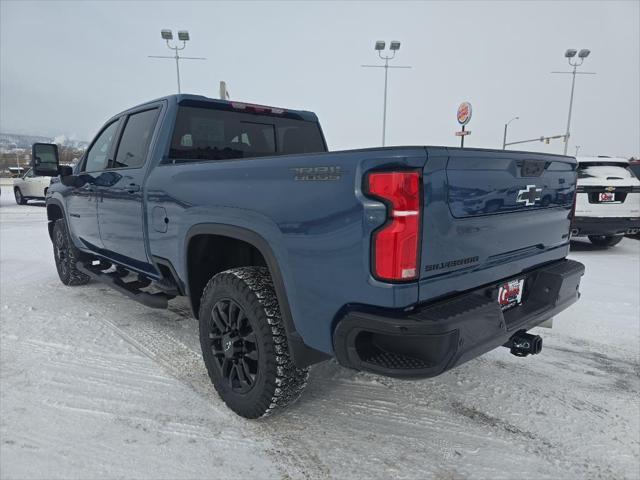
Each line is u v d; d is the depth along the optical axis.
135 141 3.51
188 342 3.46
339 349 1.85
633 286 5.31
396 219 1.65
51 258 6.85
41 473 1.96
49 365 3.04
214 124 3.41
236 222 2.29
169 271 3.19
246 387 2.36
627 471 2.03
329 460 2.09
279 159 2.05
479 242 1.97
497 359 3.22
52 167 4.26
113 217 3.61
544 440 2.26
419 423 2.40
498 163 2.01
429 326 1.65
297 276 2.00
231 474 1.98
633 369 3.07
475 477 1.98
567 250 2.82
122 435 2.26
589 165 7.28
